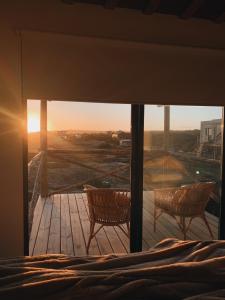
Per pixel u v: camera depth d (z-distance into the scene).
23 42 2.31
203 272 1.27
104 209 3.03
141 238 2.87
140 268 1.40
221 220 3.06
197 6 2.37
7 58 2.32
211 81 2.71
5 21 2.30
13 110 2.37
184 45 2.62
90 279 1.24
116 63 2.49
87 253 3.00
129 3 2.41
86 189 3.06
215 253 1.53
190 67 2.65
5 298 1.16
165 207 3.34
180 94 2.65
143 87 2.56
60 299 1.16
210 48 2.66
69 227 3.66
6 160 2.39
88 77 2.45
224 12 2.50
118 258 1.52
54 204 4.56
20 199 2.44
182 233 3.43
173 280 1.26
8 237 2.44
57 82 2.40
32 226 3.66
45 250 3.05
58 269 1.44
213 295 1.14
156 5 2.36
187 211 3.20
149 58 2.55
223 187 3.01
